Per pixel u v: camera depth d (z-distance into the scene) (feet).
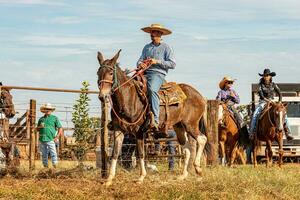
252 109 84.07
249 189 47.42
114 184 48.49
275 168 65.92
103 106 54.03
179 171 58.65
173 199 43.88
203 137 55.26
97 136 60.80
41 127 61.57
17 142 59.41
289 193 47.91
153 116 50.39
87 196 44.16
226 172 55.47
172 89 53.78
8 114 57.41
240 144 73.05
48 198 43.32
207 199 44.39
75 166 59.72
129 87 49.08
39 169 56.54
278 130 69.46
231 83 75.41
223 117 71.87
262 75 72.95
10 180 49.65
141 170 50.44
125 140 59.26
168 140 59.77
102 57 48.26
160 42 52.49
